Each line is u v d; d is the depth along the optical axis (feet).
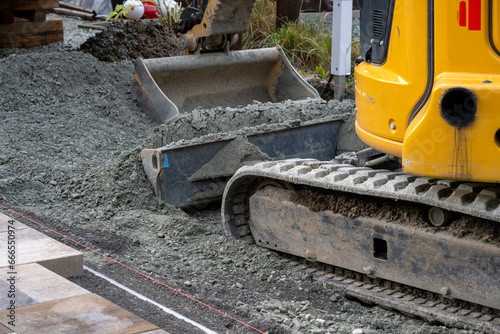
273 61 27.61
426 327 12.92
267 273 15.57
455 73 11.75
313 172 15.02
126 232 17.78
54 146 23.12
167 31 33.68
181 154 19.38
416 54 12.34
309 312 13.62
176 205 19.53
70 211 18.85
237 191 17.11
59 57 28.43
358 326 12.97
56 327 11.36
